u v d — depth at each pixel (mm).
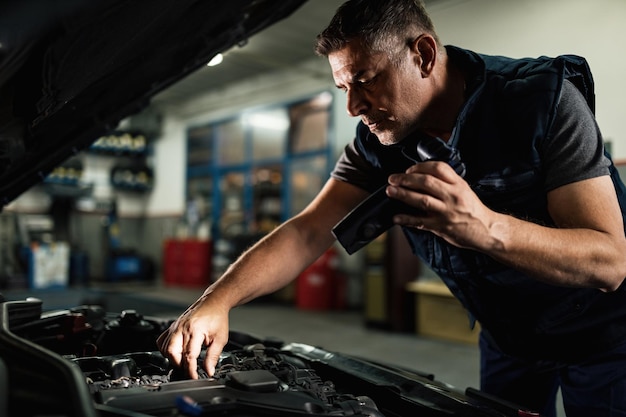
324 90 6008
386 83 752
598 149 719
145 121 8664
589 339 884
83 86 831
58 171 6855
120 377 735
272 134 6875
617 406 873
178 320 837
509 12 3877
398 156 965
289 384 733
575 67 778
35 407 509
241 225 7242
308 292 5664
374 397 821
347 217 642
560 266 622
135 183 8625
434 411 735
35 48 624
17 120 833
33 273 6449
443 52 812
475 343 3863
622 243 660
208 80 7086
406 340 4031
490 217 587
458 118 779
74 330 985
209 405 577
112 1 559
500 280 882
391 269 4367
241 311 5516
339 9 757
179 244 7668
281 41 5441
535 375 1039
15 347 588
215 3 708
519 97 760
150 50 803
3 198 1269
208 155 7848
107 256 7586
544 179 770
